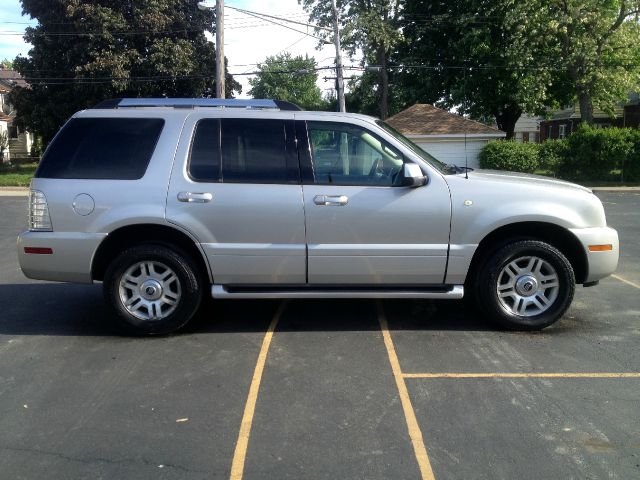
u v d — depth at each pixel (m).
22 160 45.19
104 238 5.24
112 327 5.77
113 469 3.27
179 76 30.97
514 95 30.02
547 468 3.25
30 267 5.34
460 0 32.97
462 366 4.68
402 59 35.56
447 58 34.88
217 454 3.41
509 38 29.36
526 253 5.38
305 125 5.36
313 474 3.20
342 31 33.97
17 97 32.28
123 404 4.05
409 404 4.02
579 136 27.89
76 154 5.34
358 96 45.09
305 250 5.24
